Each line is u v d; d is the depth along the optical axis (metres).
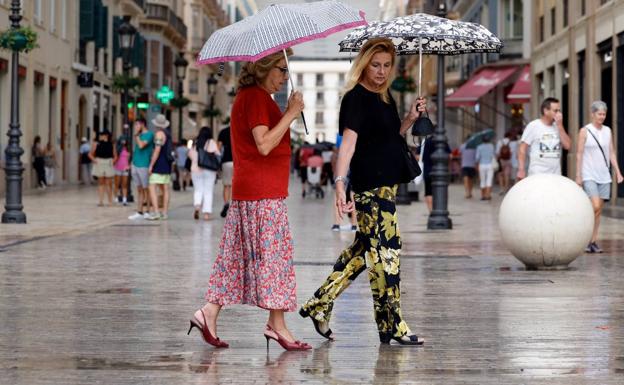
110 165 61.91
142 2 134.62
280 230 16.16
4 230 41.50
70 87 100.69
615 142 63.06
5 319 19.39
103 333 17.92
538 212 27.19
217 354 16.09
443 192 43.56
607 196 31.89
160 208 53.97
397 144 16.59
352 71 16.45
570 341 17.14
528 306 21.11
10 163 45.41
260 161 16.09
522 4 102.12
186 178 95.69
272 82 15.99
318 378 14.39
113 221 47.91
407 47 19.47
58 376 14.50
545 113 30.94
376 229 16.56
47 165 90.00
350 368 15.03
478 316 19.83
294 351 16.33
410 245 35.53
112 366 15.19
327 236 39.84
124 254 32.00
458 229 43.62
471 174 78.31
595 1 68.25
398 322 16.73
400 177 16.64
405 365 15.25
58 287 24.00
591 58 68.94
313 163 81.06
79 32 104.38
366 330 18.27
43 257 30.89
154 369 14.98
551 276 26.30
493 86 100.94
